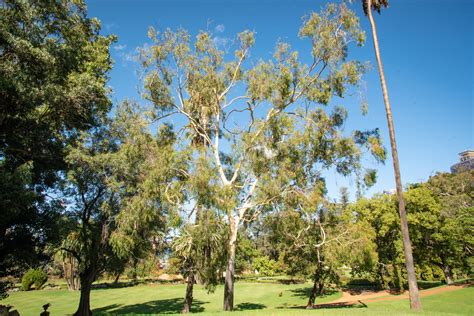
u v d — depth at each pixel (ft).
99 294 133.59
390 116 56.75
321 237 65.62
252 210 65.67
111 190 64.75
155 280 185.16
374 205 118.52
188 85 66.49
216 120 68.59
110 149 71.51
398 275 114.32
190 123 71.00
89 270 75.31
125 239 59.77
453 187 176.65
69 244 79.92
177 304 103.86
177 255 67.67
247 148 58.80
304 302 101.30
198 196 50.29
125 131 71.15
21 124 55.42
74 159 61.11
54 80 51.24
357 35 56.44
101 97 59.67
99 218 75.56
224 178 61.82
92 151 68.59
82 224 75.15
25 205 49.65
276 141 58.59
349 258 61.41
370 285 139.64
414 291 49.14
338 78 57.06
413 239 110.52
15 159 57.62
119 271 83.71
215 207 50.47
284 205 57.00
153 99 64.28
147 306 102.06
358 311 45.96
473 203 122.42
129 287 156.76
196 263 58.08
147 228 66.95
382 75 59.36
